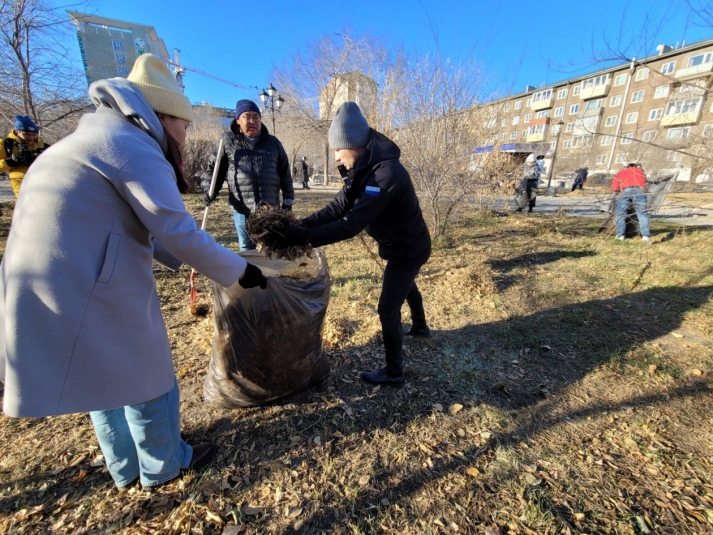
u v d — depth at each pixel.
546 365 2.68
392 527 1.50
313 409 2.16
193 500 1.58
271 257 1.96
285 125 20.50
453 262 5.25
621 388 2.42
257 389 2.04
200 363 2.60
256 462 1.80
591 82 31.61
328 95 15.05
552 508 1.58
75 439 1.91
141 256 1.27
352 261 5.18
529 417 2.15
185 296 3.73
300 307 1.92
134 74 1.31
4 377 1.21
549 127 35.03
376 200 1.81
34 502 1.56
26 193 1.13
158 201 1.16
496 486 1.69
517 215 9.62
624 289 4.18
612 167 6.56
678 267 4.89
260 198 3.60
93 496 1.59
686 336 3.11
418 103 5.73
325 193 15.82
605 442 1.96
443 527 1.50
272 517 1.53
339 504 1.59
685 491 1.66
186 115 1.40
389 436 1.98
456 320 3.41
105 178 1.13
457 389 2.38
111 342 1.21
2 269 1.15
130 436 1.58
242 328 1.86
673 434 2.02
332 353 2.77
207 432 1.98
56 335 1.12
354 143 1.94
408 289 2.22
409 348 2.88
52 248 1.09
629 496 1.64
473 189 6.15
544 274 4.74
